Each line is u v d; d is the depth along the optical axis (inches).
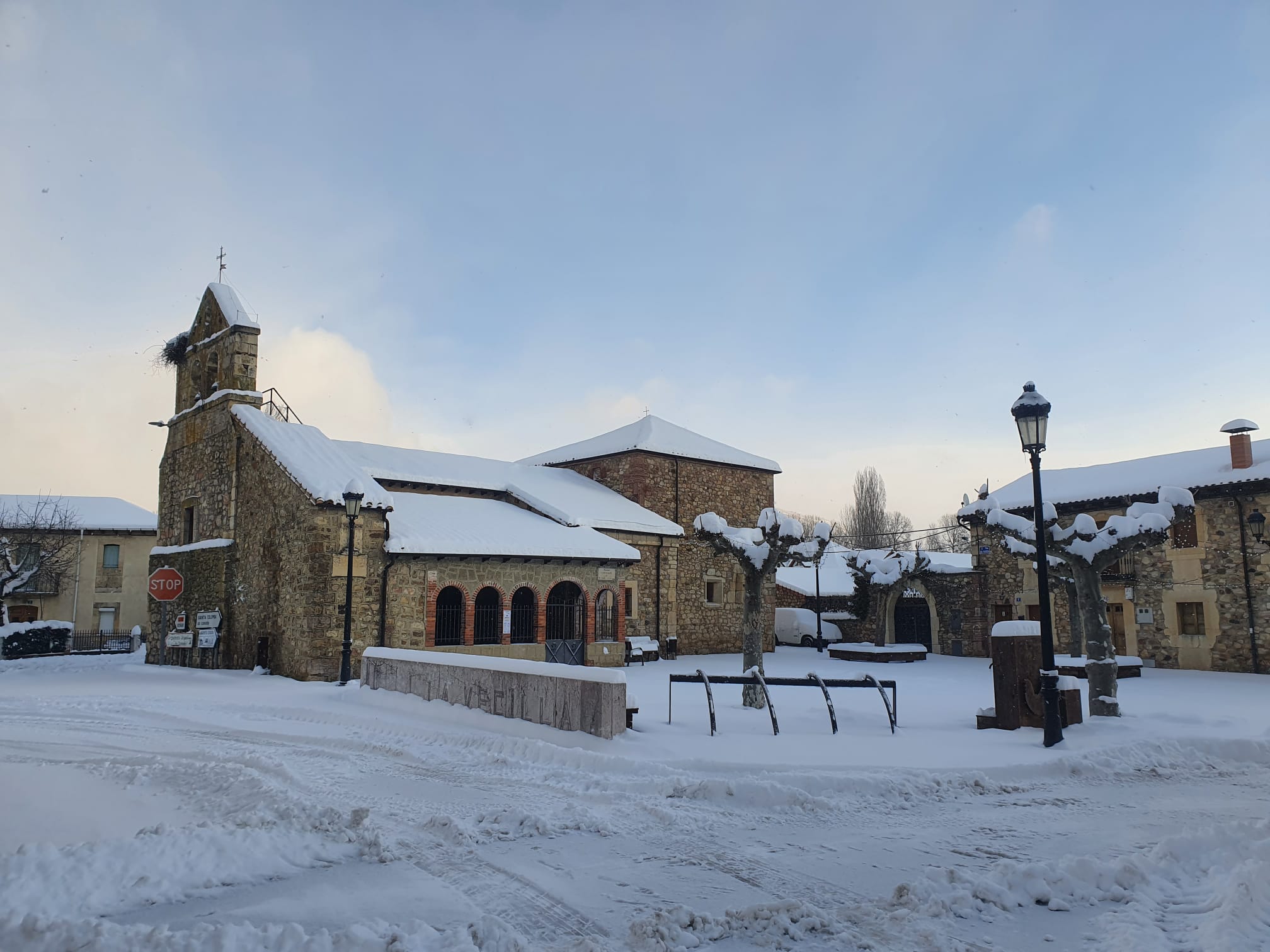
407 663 530.6
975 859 243.0
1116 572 1035.9
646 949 174.2
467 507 1011.3
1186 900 209.0
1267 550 912.9
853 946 179.0
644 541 1177.4
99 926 172.4
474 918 192.5
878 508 2549.2
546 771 349.1
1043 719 454.9
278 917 191.5
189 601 944.9
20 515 1560.0
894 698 464.4
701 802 305.1
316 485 753.6
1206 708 573.9
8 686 681.6
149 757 374.6
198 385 1016.9
